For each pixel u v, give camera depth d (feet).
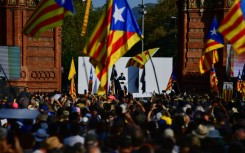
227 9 481.87
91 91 461.78
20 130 171.53
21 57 486.38
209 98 363.76
